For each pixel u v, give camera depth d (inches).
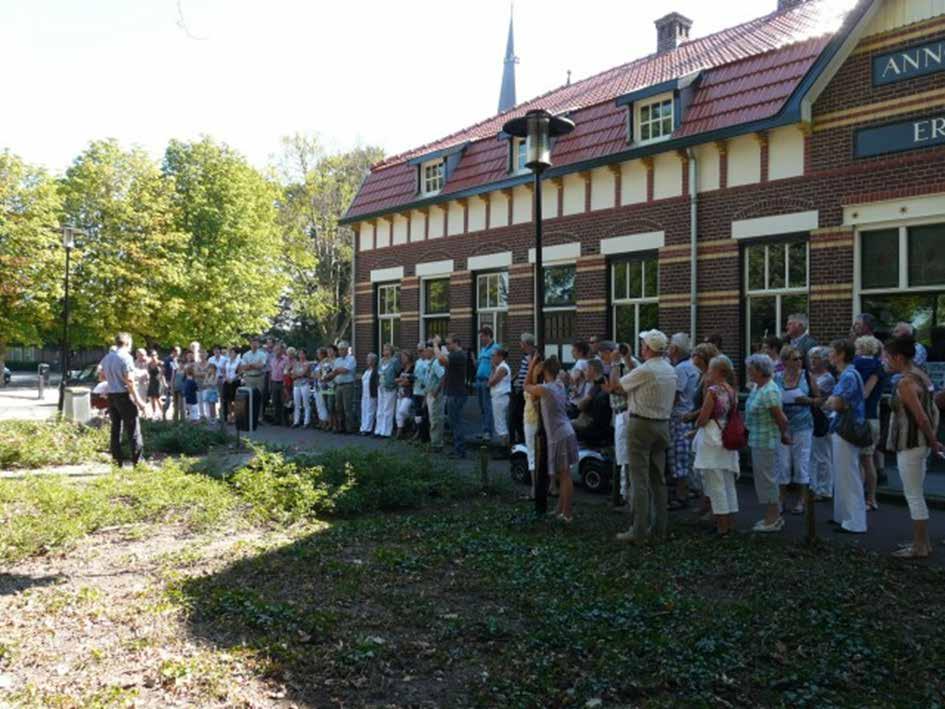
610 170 597.3
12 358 2112.5
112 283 1293.1
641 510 275.6
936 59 430.6
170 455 517.0
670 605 205.9
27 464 462.3
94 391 529.3
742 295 519.8
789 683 163.2
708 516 328.2
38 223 1198.9
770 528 302.5
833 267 470.9
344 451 395.2
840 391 302.4
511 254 683.4
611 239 598.5
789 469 338.0
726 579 234.8
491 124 812.0
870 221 455.5
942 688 162.9
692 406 356.8
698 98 550.3
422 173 781.9
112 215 1306.6
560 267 647.8
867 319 382.9
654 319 576.4
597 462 382.0
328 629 189.3
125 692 152.9
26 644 178.9
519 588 222.7
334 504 328.8
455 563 249.8
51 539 265.0
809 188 483.2
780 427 297.1
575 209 628.1
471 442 581.3
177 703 150.3
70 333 1322.6
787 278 499.2
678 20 802.2
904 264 443.8
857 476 302.7
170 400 875.4
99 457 490.6
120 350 450.3
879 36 454.3
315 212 1672.0
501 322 702.5
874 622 197.6
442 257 754.8
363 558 258.7
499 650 179.8
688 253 547.5
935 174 429.4
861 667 170.6
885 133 450.3
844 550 267.1
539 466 319.3
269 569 241.3
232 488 364.8
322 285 1701.5
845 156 467.2
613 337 604.1
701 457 293.4
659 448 281.6
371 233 848.9
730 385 291.1
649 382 274.8
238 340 1528.1
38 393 1275.8
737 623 193.8
